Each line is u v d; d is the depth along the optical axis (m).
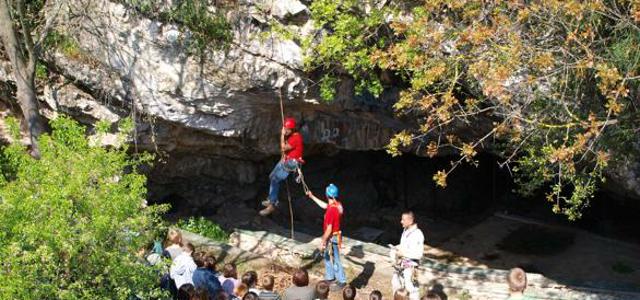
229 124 13.09
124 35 12.27
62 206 7.69
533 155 9.86
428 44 9.88
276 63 12.07
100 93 12.73
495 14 9.51
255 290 9.64
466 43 9.51
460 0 9.66
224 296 8.92
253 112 13.09
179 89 12.43
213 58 12.16
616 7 8.91
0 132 13.38
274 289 12.35
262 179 18.36
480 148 14.28
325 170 20.09
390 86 12.85
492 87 8.74
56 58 12.61
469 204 20.52
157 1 11.96
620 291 11.61
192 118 12.78
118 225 8.09
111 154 8.71
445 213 20.34
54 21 11.91
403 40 11.15
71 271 8.02
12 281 7.16
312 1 11.59
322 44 11.37
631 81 9.14
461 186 20.69
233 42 12.05
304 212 19.03
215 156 16.09
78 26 12.41
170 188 17.09
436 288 12.12
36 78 12.84
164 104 12.62
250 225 16.89
